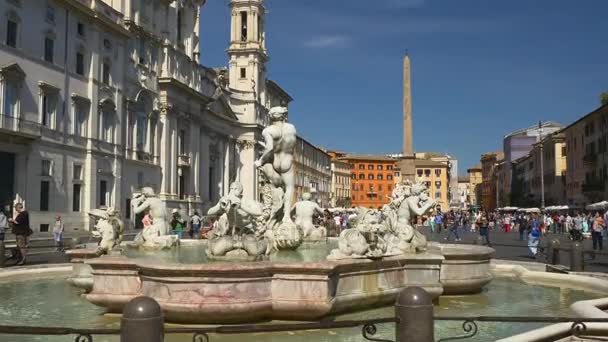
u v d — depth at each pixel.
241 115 84.50
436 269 9.28
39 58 38.03
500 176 136.75
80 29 42.84
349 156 145.88
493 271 15.12
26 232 18.14
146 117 53.94
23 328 5.00
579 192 68.06
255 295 7.53
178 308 7.34
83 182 42.84
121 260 8.15
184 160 61.47
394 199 11.56
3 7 34.56
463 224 55.03
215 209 10.23
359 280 8.41
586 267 17.38
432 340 5.35
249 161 84.44
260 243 8.83
